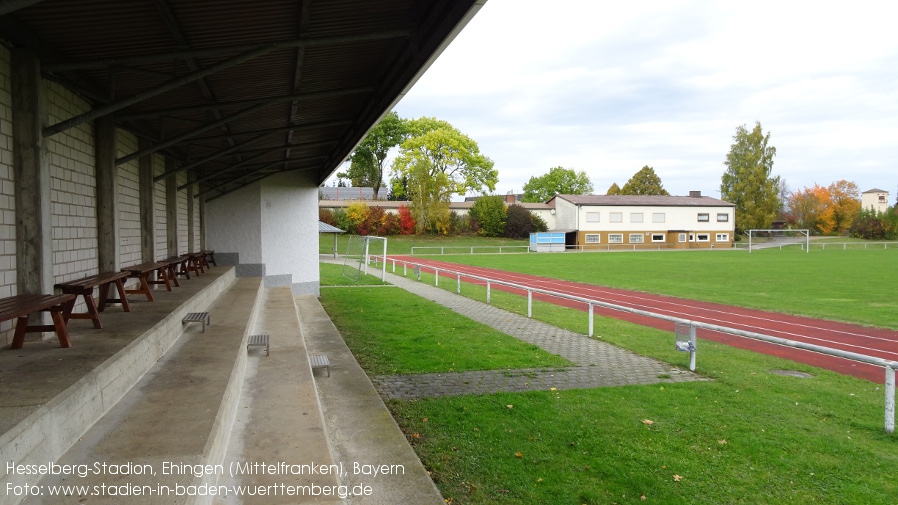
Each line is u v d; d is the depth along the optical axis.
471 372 7.50
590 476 4.30
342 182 86.00
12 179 4.59
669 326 11.96
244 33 5.02
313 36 4.86
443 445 4.89
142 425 3.44
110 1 4.07
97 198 6.51
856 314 13.69
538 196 89.88
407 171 59.84
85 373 3.52
